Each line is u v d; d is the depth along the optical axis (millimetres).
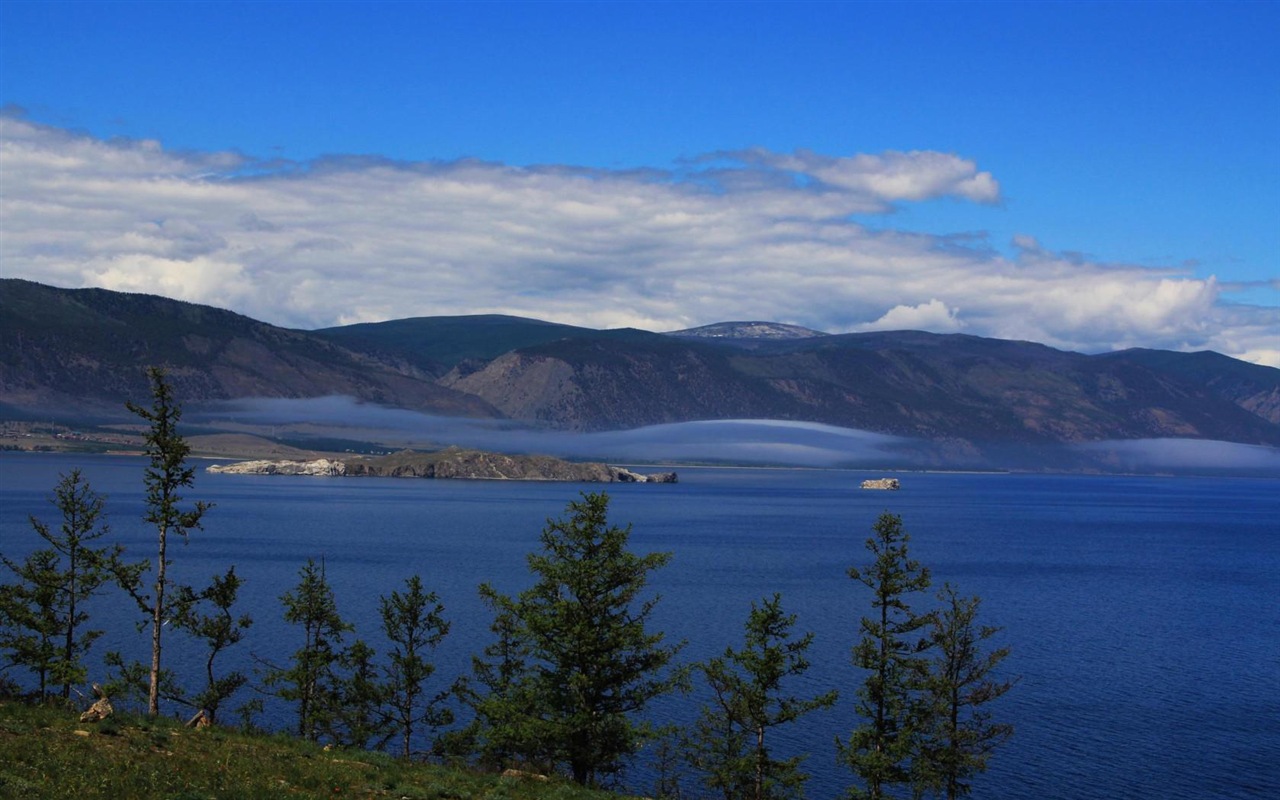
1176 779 76500
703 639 117688
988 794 73188
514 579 164250
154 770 36281
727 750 63219
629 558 60656
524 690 60312
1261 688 102750
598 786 59844
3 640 61781
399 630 67875
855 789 63094
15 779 32406
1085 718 90750
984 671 64188
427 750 75312
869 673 103812
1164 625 140500
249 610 123875
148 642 103875
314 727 65312
